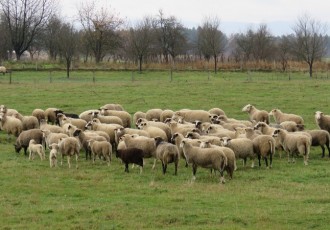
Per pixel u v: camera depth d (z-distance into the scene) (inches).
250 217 716.7
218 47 3649.1
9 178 947.3
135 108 1831.9
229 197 821.9
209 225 687.1
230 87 2262.6
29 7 4638.3
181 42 4045.3
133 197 823.7
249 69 3265.3
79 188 883.4
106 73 3019.2
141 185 901.8
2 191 862.5
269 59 4114.2
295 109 1812.3
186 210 751.7
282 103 1916.8
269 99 1990.7
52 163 1045.8
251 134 1104.2
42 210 752.3
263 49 4074.8
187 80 2647.6
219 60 4183.1
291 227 677.3
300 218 709.3
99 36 3934.5
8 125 1343.5
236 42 4544.8
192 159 926.4
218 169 913.5
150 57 4097.0
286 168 1045.8
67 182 922.7
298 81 2506.2
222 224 690.8
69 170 1017.5
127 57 4153.5
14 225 692.7
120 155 1005.2
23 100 1923.0
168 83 2406.5
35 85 2299.5
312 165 1075.9
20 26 4062.5
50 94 2050.9
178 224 694.5
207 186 894.4
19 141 1186.0
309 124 1561.3
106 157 1063.0
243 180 940.6
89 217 724.7
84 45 3971.5
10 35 4023.1
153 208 762.2
